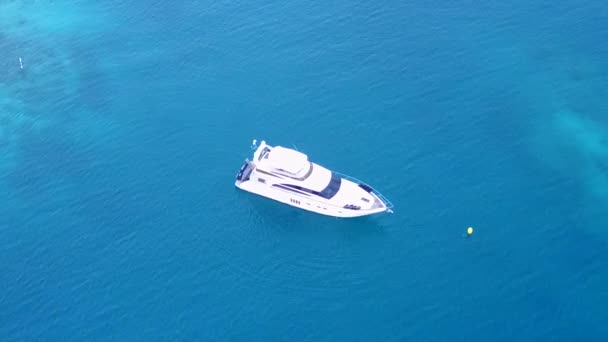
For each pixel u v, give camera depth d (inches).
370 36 4028.1
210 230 3181.6
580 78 3735.2
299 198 3250.5
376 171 3353.8
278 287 2952.8
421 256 3024.1
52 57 4060.0
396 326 2792.8
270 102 3715.6
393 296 2893.7
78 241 3142.2
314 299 2906.0
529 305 2829.7
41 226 3206.2
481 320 2792.8
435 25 4065.0
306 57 3939.5
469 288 2898.6
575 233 3065.9
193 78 3880.4
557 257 2984.7
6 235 3174.2
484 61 3848.4
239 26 4156.0
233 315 2859.3
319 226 3186.5
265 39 4062.5
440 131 3516.2
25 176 3427.7
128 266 3041.3
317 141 3506.4
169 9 4315.9
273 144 3501.5
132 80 3895.2
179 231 3176.7
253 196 3326.8
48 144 3575.3
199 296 2928.2
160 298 2923.2
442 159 3388.3
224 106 3715.6
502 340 2723.9
